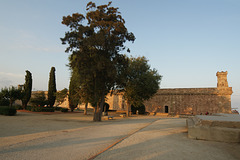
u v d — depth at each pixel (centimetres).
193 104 4297
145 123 1636
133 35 1920
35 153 573
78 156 550
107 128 1239
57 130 1106
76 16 1789
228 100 3972
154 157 556
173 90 4588
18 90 2677
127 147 677
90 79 1927
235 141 761
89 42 1681
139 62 2997
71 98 3288
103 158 535
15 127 1198
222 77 4244
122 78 2006
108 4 1867
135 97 2948
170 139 845
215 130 809
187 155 589
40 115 2417
